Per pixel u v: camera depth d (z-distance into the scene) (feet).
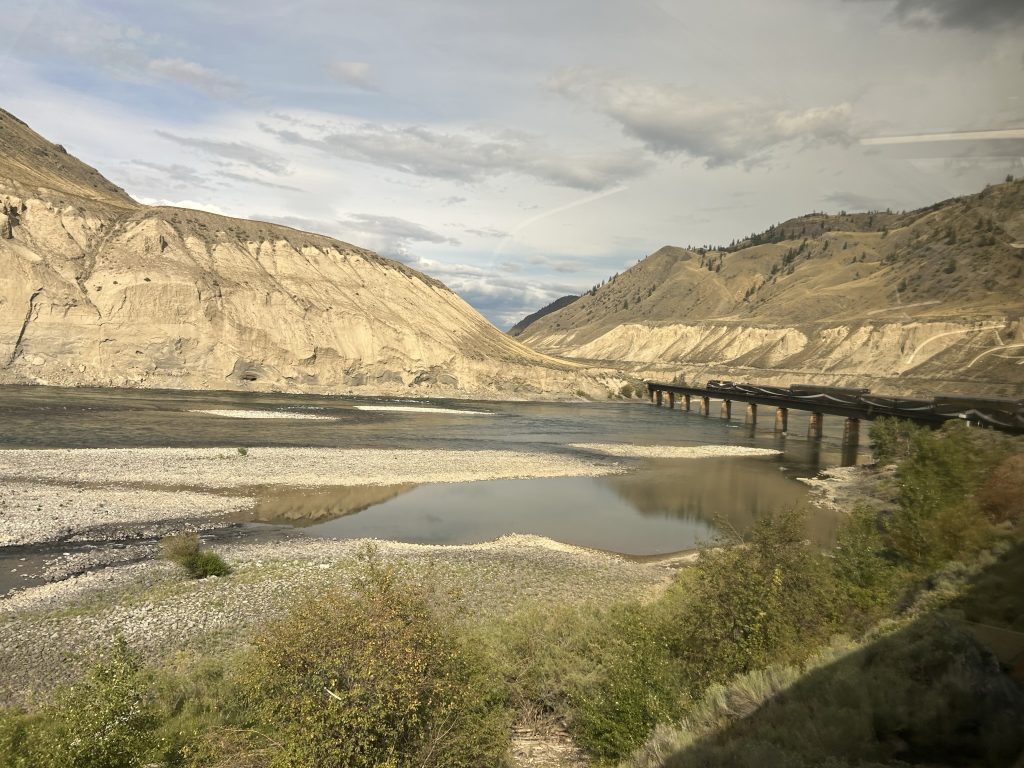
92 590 66.49
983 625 31.12
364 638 26.43
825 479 149.38
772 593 35.99
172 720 33.55
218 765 27.89
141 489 111.14
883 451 156.87
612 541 96.43
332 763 24.45
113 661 36.29
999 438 112.37
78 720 30.91
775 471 160.56
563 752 31.40
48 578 69.97
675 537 99.40
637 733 29.81
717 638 35.40
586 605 53.47
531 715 35.06
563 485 136.87
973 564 45.16
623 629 40.55
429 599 44.88
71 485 109.60
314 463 141.59
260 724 29.71
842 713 23.13
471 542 92.99
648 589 71.31
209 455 141.18
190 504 104.73
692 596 39.73
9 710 37.17
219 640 54.85
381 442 179.52
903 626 31.86
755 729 24.71
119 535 87.25
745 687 28.76
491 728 28.94
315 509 107.86
